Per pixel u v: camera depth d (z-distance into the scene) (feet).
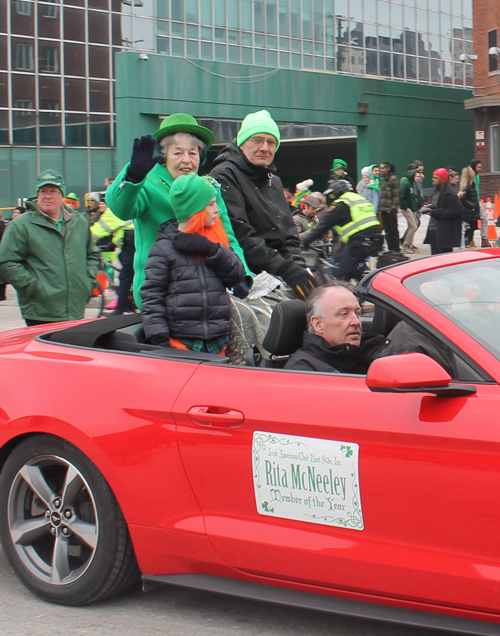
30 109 113.09
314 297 11.28
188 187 12.30
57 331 13.41
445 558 8.80
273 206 15.87
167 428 10.43
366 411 9.27
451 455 8.66
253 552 9.95
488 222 69.26
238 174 15.44
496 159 106.93
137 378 10.89
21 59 111.65
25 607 11.43
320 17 122.42
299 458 9.59
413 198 59.36
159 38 113.60
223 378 10.44
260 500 9.93
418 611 9.17
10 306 44.42
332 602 9.62
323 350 11.09
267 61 117.80
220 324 12.48
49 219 19.51
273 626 10.64
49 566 11.65
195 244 12.19
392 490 9.02
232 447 10.03
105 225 34.55
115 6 115.55
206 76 85.66
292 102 97.25
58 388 11.30
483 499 8.50
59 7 112.78
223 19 114.52
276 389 9.99
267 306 13.58
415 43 137.08
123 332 12.33
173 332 12.35
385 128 112.57
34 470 11.51
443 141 122.31
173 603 11.41
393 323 11.76
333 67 124.77
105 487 10.89
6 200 112.88
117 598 11.60
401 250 60.34
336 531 9.45
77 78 115.44
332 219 29.99
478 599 8.64
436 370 8.72
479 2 106.11
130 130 80.33
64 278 19.49
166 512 10.52
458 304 9.87
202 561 10.42
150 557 10.77
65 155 116.06
